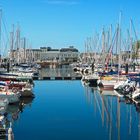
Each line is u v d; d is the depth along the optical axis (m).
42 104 59.50
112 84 81.38
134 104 59.69
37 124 42.94
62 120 45.66
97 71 108.19
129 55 111.62
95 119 46.56
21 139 35.69
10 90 56.56
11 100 53.50
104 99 66.69
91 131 39.53
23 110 52.94
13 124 42.59
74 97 70.00
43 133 38.41
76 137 36.88
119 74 84.75
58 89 85.94
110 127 41.62
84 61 170.75
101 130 40.06
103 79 85.31
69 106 57.75
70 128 41.06
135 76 81.81
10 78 76.75
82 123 43.97
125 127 41.47
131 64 108.00
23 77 81.69
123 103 61.12
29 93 63.88
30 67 132.38
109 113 50.94
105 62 110.50
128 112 51.66
